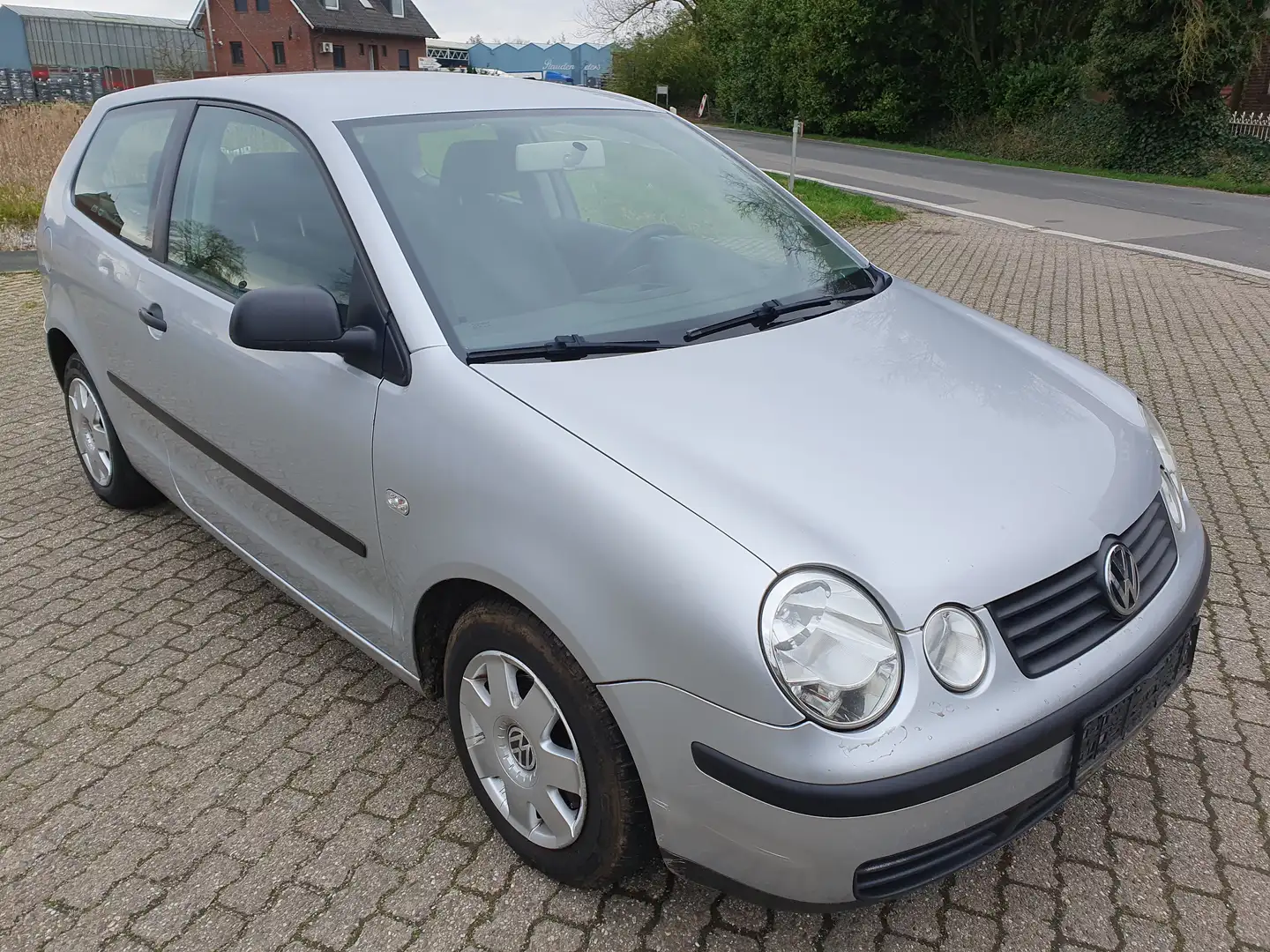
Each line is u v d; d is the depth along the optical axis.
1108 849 2.51
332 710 3.06
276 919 2.31
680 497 1.97
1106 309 8.15
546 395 2.24
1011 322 7.71
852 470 2.09
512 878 2.42
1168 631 2.23
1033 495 2.15
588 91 3.57
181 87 3.59
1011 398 2.52
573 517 2.02
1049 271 9.84
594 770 2.10
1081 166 24.22
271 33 63.00
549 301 2.60
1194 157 22.70
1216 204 15.98
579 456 2.07
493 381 2.28
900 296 3.13
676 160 3.36
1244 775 2.77
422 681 2.62
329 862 2.47
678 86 44.44
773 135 33.44
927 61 30.58
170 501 4.10
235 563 3.94
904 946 2.24
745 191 3.40
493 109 3.09
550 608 2.04
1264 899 2.36
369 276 2.50
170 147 3.47
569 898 2.36
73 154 4.23
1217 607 3.62
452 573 2.28
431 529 2.30
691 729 1.89
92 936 2.27
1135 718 2.21
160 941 2.26
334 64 64.25
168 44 59.28
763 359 2.50
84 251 3.84
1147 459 2.49
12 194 12.40
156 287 3.33
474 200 2.74
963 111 30.19
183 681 3.20
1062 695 1.99
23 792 2.72
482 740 2.43
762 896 1.96
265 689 3.16
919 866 1.93
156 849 2.52
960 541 1.98
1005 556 2.00
